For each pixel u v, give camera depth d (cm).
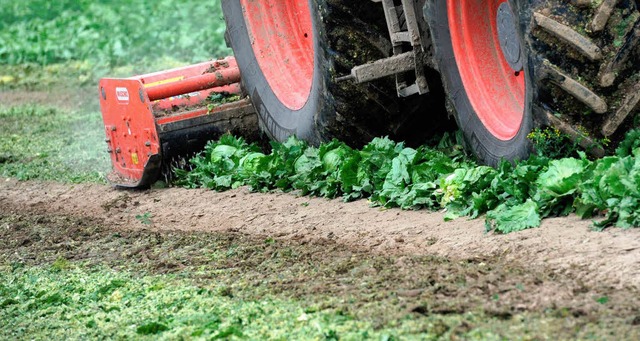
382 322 1445
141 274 1920
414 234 1894
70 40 6147
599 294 1444
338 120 2384
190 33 5831
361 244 1905
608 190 1692
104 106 2844
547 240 1677
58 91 4959
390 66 2225
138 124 2725
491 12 2088
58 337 1627
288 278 1741
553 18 1770
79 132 3756
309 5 2353
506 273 1570
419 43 2200
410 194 2058
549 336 1323
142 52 5741
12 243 2289
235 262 1911
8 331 1684
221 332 1501
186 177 2691
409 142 2466
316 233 2038
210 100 2800
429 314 1451
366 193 2231
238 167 2581
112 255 2103
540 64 1802
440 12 2123
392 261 1738
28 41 6272
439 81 2292
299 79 2664
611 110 1795
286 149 2461
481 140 2097
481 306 1447
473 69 2109
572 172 1777
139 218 2414
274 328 1503
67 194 2798
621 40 1750
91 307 1758
